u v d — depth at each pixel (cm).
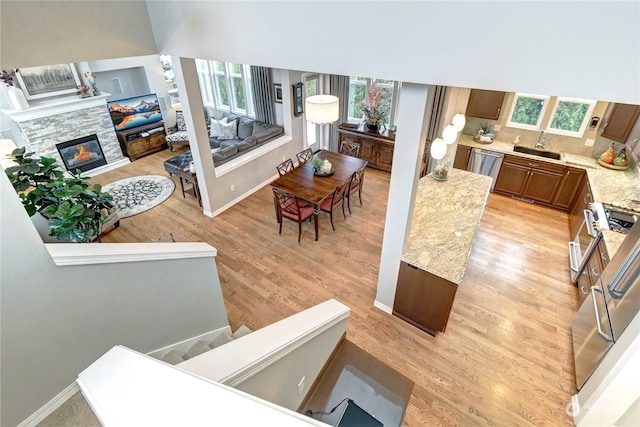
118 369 100
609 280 270
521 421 255
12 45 232
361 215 528
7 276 143
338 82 664
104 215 471
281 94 661
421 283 305
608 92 152
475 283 385
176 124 820
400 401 238
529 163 514
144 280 211
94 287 180
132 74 735
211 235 478
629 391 217
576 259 391
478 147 547
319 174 480
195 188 539
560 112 506
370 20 201
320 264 423
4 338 146
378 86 649
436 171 422
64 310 168
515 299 363
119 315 200
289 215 452
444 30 180
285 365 181
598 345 254
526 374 288
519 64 168
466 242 314
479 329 330
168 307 238
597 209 371
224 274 404
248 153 579
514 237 464
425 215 353
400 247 299
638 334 202
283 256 437
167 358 240
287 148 655
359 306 360
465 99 454
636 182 427
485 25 168
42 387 167
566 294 369
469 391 275
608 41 144
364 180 639
